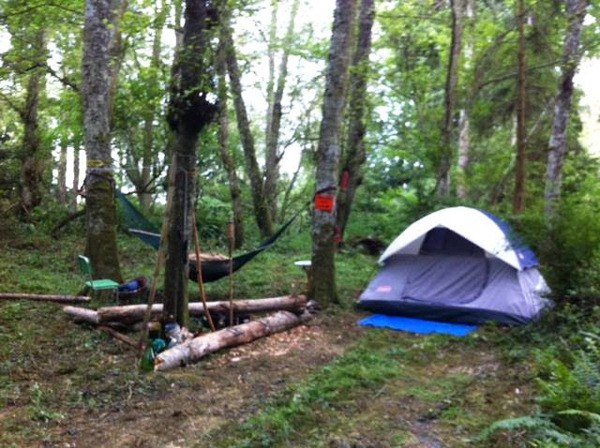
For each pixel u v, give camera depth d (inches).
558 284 297.3
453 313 321.4
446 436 178.4
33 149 569.9
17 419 188.2
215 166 645.3
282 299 322.0
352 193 532.1
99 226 334.6
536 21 487.2
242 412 198.1
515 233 315.6
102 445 174.4
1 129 689.0
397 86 556.4
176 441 177.3
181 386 220.2
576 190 507.2
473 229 335.0
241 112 594.2
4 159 566.3
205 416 194.9
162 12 370.3
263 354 263.9
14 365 232.7
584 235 293.7
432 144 521.3
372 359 254.5
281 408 196.5
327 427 185.3
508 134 686.5
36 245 482.6
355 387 220.1
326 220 351.9
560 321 282.2
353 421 189.9
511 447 167.5
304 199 767.1
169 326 259.4
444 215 349.4
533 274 337.1
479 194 614.5
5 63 480.4
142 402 205.8
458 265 341.7
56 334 271.4
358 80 478.0
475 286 330.0
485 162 653.9
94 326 281.4
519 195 432.1
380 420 190.9
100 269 331.6
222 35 265.4
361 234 621.0
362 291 392.2
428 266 348.5
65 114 600.4
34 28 465.7
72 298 313.4
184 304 269.1
